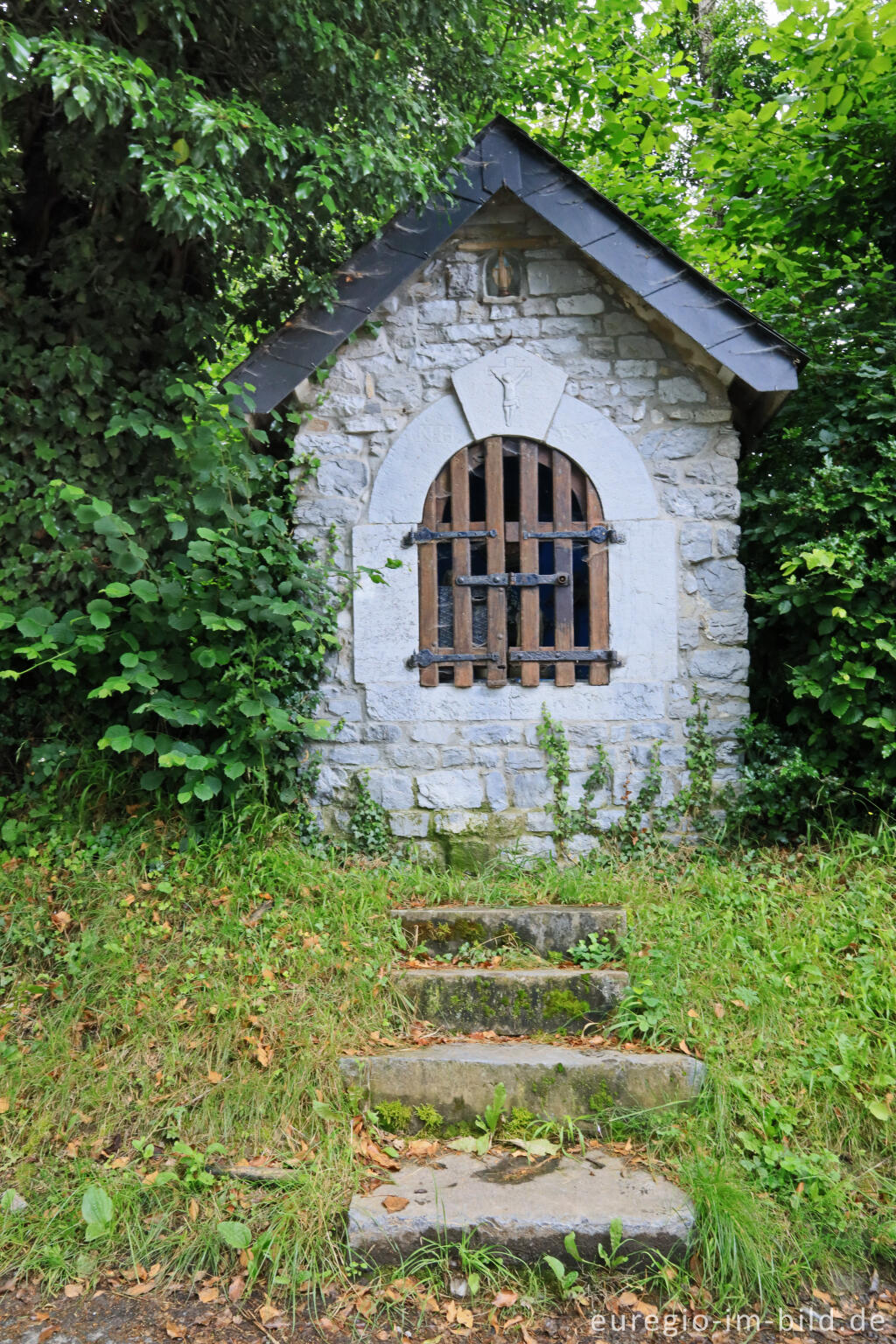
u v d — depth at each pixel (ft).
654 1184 8.79
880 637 13.99
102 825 13.93
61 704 15.08
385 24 13.73
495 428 15.47
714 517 15.29
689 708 15.19
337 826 15.48
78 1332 7.82
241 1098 9.73
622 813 15.10
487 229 15.58
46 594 14.97
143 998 10.93
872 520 14.01
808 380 15.93
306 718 15.31
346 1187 8.84
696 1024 10.46
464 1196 8.59
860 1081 9.58
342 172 13.23
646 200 23.39
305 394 15.62
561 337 15.51
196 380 15.81
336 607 15.48
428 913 12.39
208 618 13.11
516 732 15.33
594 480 15.39
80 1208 8.87
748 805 14.74
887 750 13.48
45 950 11.68
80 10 12.80
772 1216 8.50
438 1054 10.16
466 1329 7.74
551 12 16.56
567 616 15.34
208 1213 8.79
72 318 15.34
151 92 11.30
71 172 14.26
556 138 25.13
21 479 14.94
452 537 15.52
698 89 22.12
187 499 14.79
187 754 13.32
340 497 15.75
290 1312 7.95
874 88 16.71
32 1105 9.90
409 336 15.72
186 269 16.46
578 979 11.06
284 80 14.15
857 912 12.09
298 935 11.84
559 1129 9.52
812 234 18.80
